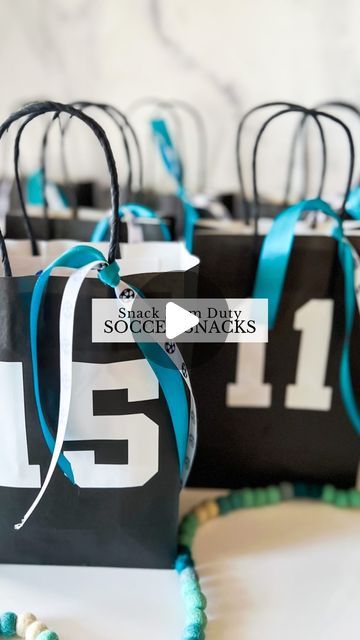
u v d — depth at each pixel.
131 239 0.53
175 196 0.74
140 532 0.42
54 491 0.41
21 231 0.56
